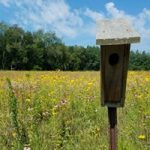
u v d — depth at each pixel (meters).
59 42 30.86
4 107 2.21
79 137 1.86
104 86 1.30
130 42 1.18
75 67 30.98
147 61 24.52
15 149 1.69
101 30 1.25
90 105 2.35
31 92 2.62
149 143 1.77
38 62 29.84
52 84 3.14
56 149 1.77
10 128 1.85
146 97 2.49
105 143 1.79
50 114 2.20
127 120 2.08
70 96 2.53
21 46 29.27
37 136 1.77
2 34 29.34
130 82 3.42
